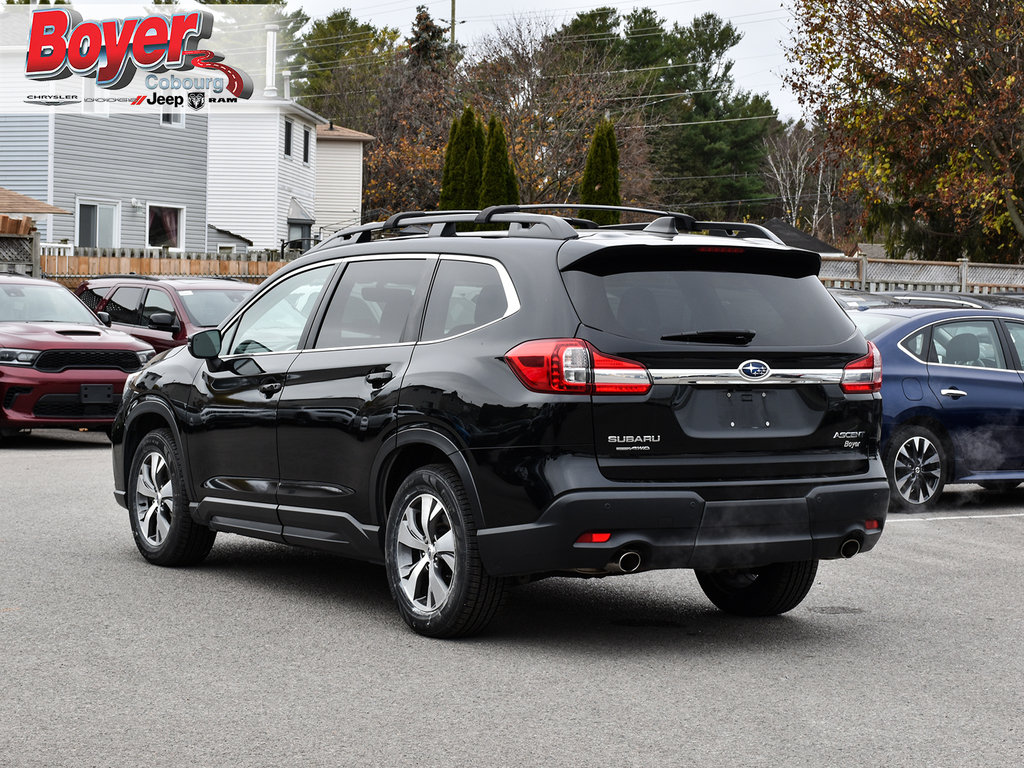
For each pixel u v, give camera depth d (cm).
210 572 895
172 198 4153
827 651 692
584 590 862
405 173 6581
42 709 558
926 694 605
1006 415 1243
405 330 732
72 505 1175
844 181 3672
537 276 668
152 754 499
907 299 1336
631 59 8525
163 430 912
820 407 690
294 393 789
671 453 650
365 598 813
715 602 800
